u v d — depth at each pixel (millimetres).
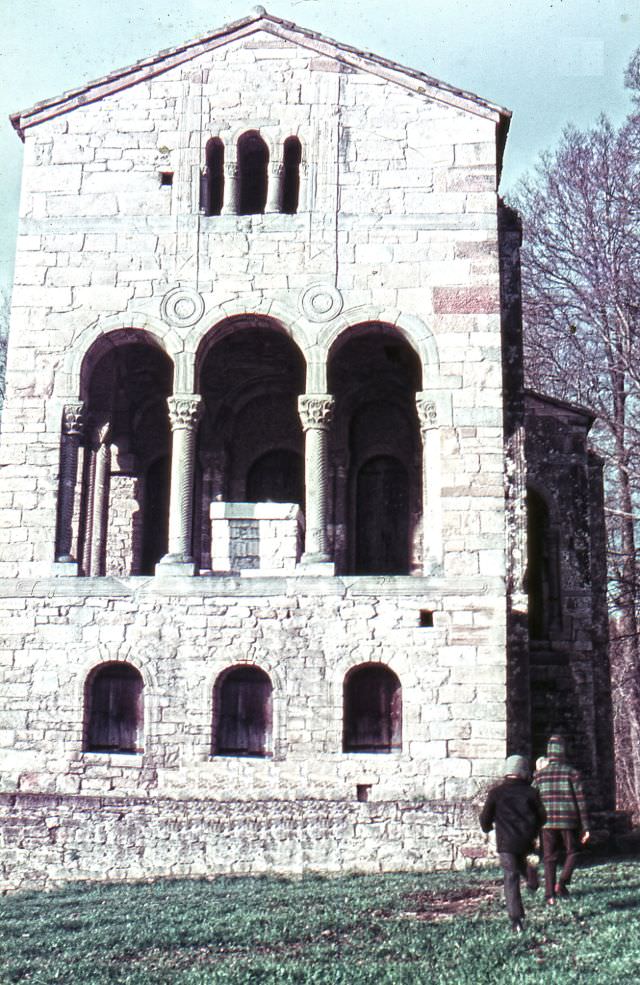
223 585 23359
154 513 30031
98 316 24922
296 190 27281
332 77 25719
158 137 25703
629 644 39438
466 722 22500
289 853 22047
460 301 24531
